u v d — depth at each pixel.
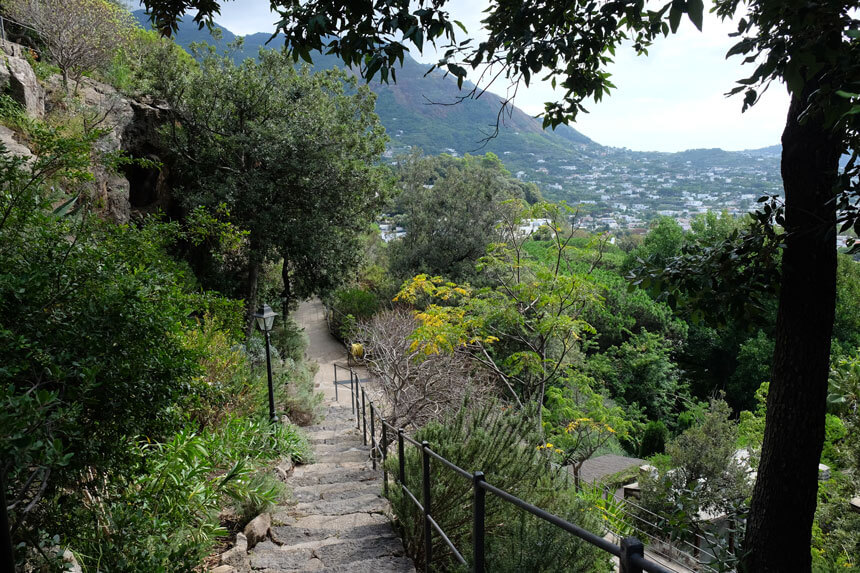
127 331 2.84
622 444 18.58
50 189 4.05
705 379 28.56
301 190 15.23
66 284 2.80
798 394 3.34
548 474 4.32
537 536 3.24
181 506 3.76
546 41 2.69
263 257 15.41
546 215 9.58
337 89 16.56
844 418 7.92
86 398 2.57
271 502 4.68
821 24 1.99
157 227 3.65
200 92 14.68
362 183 16.22
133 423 2.96
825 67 2.30
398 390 9.96
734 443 8.63
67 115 9.72
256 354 10.65
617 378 23.02
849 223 2.59
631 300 25.64
